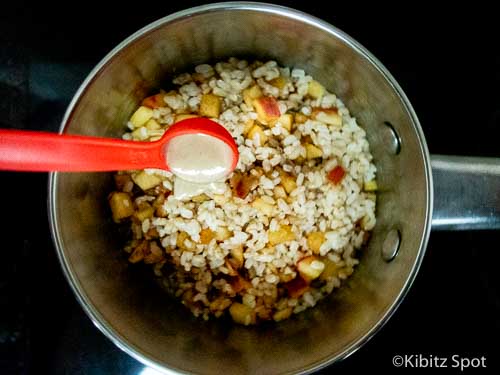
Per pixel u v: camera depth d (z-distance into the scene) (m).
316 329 0.24
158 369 0.21
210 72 0.26
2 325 0.25
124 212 0.24
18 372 0.25
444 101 0.27
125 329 0.22
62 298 0.26
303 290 0.25
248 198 0.24
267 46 0.25
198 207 0.24
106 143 0.19
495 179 0.24
